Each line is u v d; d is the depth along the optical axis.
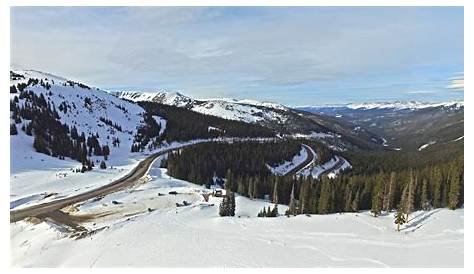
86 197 75.50
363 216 59.25
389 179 71.88
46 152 112.75
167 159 120.00
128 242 49.31
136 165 116.12
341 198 71.00
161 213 63.12
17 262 45.56
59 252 47.88
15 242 53.25
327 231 52.31
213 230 53.41
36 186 83.62
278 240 48.94
